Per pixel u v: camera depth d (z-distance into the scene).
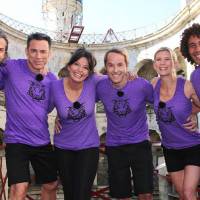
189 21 19.95
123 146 4.82
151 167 4.82
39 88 4.58
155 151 11.45
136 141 4.80
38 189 15.38
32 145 4.48
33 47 4.50
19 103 4.45
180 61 21.81
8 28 21.98
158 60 4.66
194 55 4.62
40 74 4.63
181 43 4.80
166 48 4.71
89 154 4.59
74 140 4.62
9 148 4.39
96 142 4.71
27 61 4.70
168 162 4.84
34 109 4.49
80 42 25.81
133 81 4.82
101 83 4.90
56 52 25.03
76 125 4.61
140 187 4.69
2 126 19.22
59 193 13.78
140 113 4.88
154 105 4.74
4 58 4.57
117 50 4.70
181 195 4.74
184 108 4.57
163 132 4.79
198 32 4.52
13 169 4.27
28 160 4.47
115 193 4.82
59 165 4.68
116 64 4.62
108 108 4.84
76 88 4.64
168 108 4.59
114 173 4.84
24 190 4.26
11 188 4.27
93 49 25.48
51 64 24.64
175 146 4.72
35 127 4.49
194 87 4.63
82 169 4.51
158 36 23.14
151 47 23.94
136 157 4.77
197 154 4.58
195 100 4.67
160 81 4.82
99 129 23.41
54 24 29.88
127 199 4.83
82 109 4.59
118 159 4.83
